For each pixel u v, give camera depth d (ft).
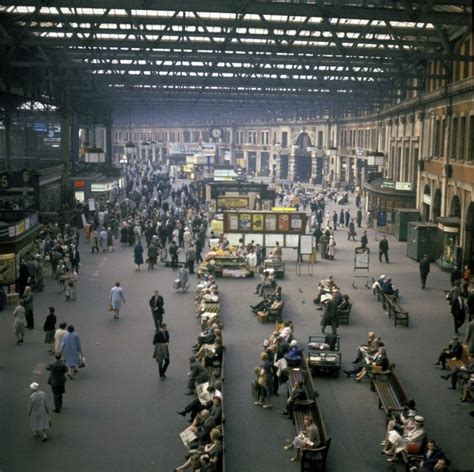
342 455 48.60
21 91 142.00
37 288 99.35
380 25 117.80
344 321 84.28
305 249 120.16
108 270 117.50
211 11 86.12
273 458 47.83
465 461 47.73
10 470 45.27
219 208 162.09
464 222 116.16
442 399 59.72
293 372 62.18
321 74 132.26
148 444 49.60
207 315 79.25
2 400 57.67
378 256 136.46
